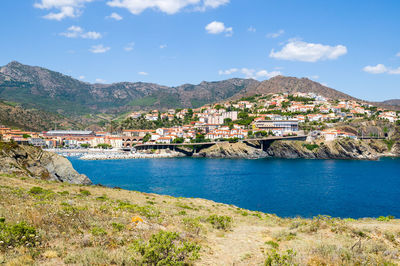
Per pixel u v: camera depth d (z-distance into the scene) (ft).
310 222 96.02
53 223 65.51
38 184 172.24
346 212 258.78
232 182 417.69
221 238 74.74
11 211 72.64
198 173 514.27
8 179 165.27
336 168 597.11
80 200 116.37
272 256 56.44
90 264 46.06
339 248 62.80
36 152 286.66
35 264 44.04
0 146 252.42
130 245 56.54
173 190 354.95
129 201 145.28
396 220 120.57
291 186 386.32
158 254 49.34
